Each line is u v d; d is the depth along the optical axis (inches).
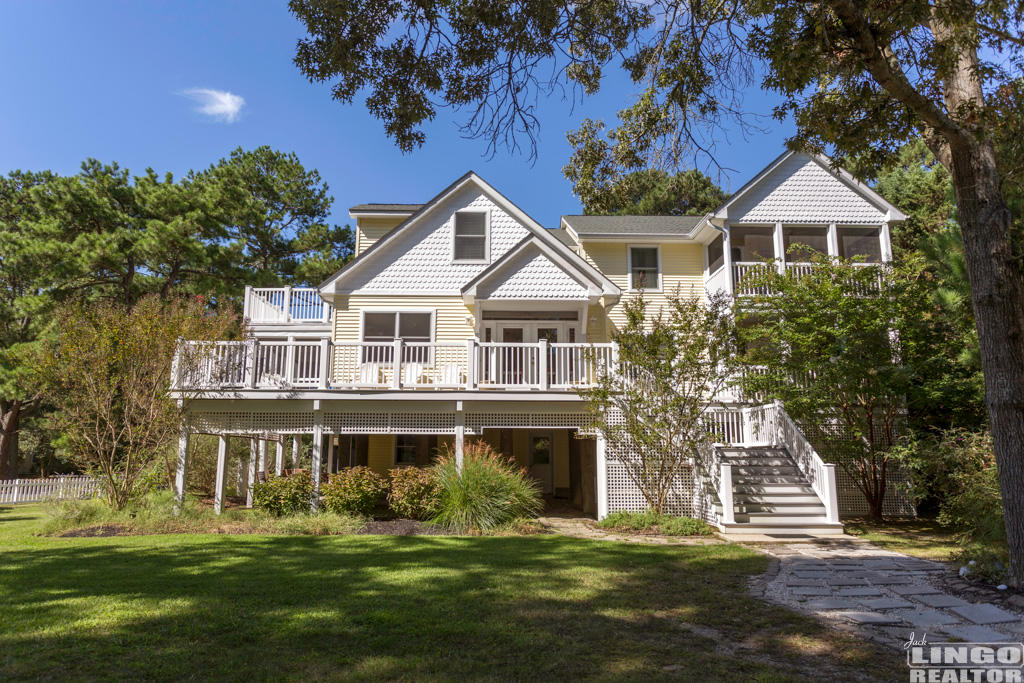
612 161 430.6
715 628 212.1
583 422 527.5
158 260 997.2
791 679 163.8
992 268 291.3
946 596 259.9
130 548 365.1
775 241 703.7
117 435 529.3
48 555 341.1
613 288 644.1
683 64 359.3
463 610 225.8
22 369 889.5
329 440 681.6
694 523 452.4
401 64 313.4
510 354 638.5
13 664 164.7
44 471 1357.0
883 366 526.3
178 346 511.5
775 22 282.0
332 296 692.1
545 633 200.1
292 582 268.7
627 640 195.6
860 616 227.8
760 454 527.8
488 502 453.1
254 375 519.5
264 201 1412.4
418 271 702.5
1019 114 313.3
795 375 562.9
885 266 630.5
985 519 370.9
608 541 404.8
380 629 201.6
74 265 956.0
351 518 473.1
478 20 305.4
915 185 949.2
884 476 551.2
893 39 294.2
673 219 836.6
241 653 177.0
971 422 537.0
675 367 472.7
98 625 201.3
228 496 749.9
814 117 321.4
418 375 584.7
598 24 337.4
